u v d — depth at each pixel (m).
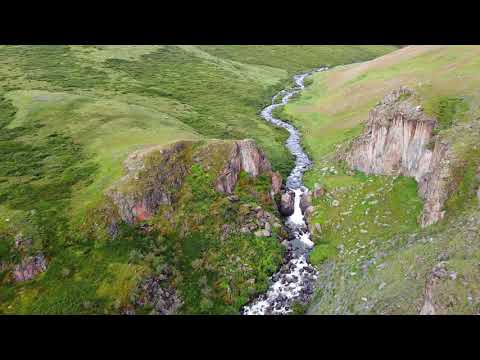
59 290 40.47
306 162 72.69
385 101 58.03
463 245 35.34
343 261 45.16
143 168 51.62
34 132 69.44
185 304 41.69
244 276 45.25
